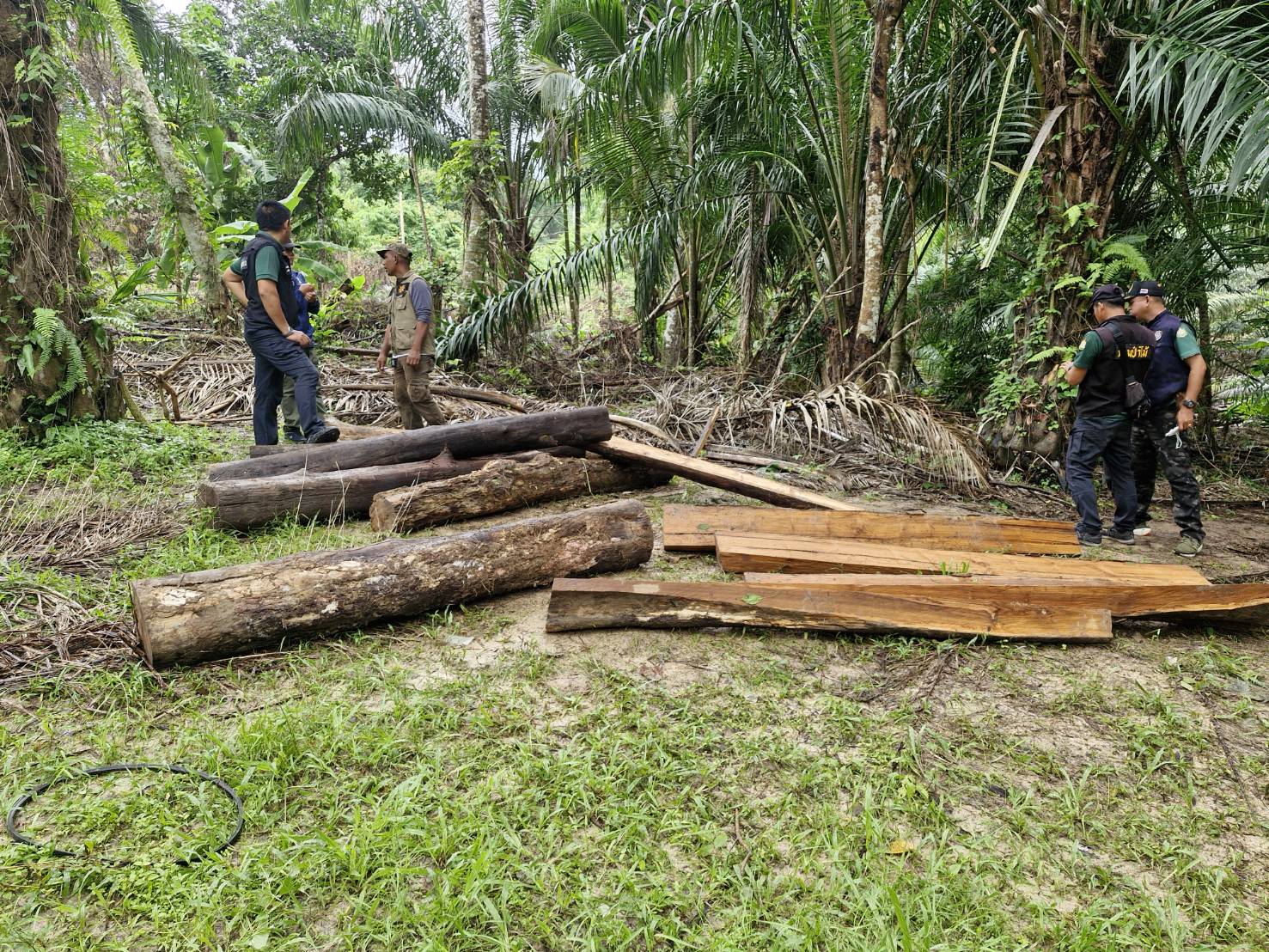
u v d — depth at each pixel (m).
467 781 2.26
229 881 1.85
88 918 1.77
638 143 8.95
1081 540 4.75
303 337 5.22
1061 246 5.97
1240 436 8.66
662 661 3.09
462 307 10.91
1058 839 2.13
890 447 6.36
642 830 2.07
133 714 2.57
